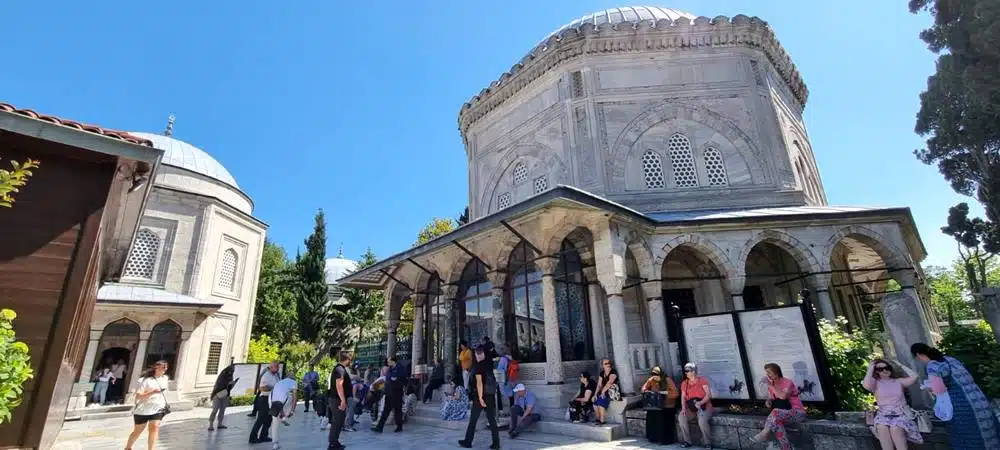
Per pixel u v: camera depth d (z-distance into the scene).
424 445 8.37
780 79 17.28
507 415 9.94
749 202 13.88
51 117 5.28
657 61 15.61
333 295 40.81
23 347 3.69
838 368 7.80
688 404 7.58
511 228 10.42
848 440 5.96
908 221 12.10
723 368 7.84
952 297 36.09
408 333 29.58
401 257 12.84
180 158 23.83
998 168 12.77
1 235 4.95
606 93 15.18
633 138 14.73
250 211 27.78
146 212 20.84
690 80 15.39
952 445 4.94
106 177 5.58
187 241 21.53
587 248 12.11
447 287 13.71
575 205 9.34
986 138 12.59
